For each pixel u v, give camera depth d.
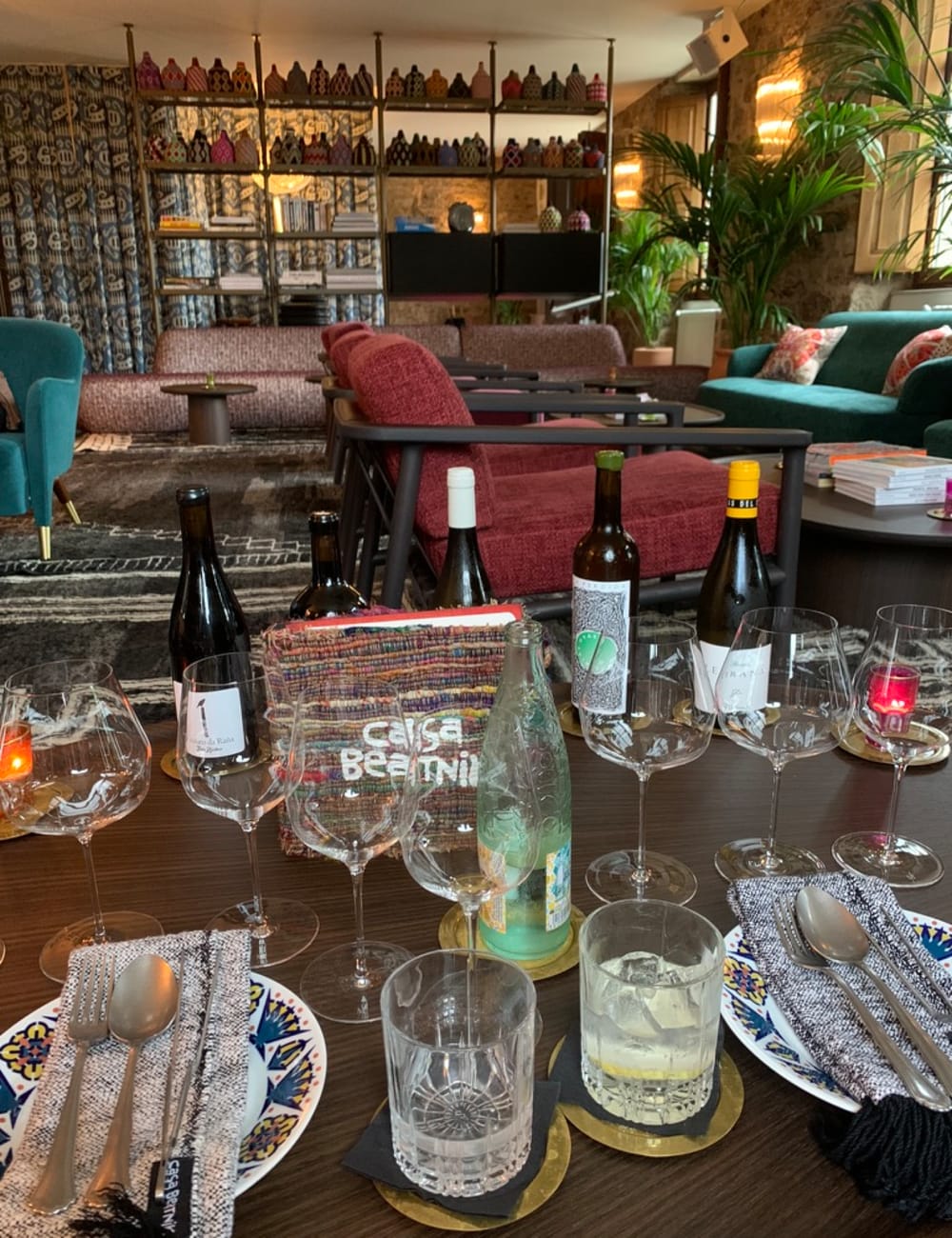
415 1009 0.51
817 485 2.64
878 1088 0.48
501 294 6.51
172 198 6.90
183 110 7.04
